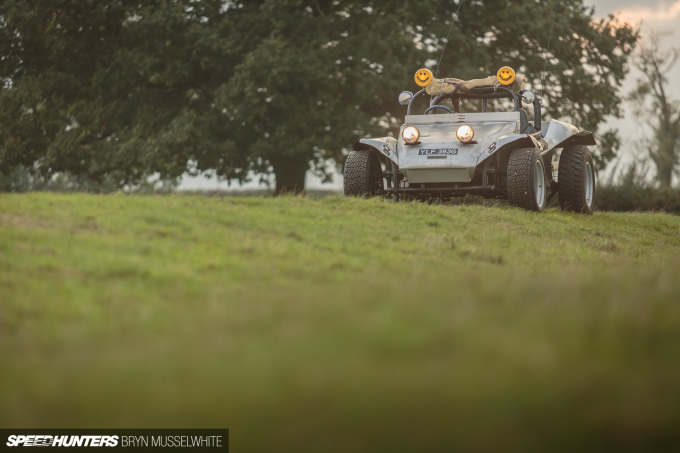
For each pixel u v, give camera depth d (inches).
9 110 1727.4
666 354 242.1
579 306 295.9
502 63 1845.5
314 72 1569.9
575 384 209.3
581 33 1950.1
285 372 217.9
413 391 204.5
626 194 1584.6
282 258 489.1
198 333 298.5
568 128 946.7
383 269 483.2
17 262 418.6
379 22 1657.2
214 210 606.9
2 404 235.8
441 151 812.0
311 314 290.7
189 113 1614.2
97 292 393.7
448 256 558.9
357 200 740.7
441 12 1844.2
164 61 1667.1
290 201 705.0
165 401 212.1
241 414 203.2
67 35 1754.4
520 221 754.2
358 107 1720.0
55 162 1713.8
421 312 271.4
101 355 277.9
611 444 188.5
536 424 193.5
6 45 1804.9
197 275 434.6
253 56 1524.4
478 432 189.6
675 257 689.0
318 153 1731.1
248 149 1690.5
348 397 203.0
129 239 487.2
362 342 241.3
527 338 247.3
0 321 352.5
